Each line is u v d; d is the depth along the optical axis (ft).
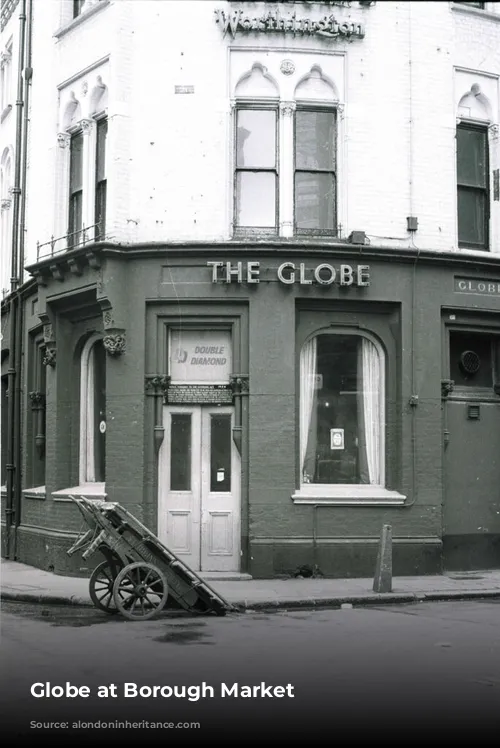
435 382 58.44
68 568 58.54
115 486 55.98
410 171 59.36
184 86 57.62
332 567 55.57
